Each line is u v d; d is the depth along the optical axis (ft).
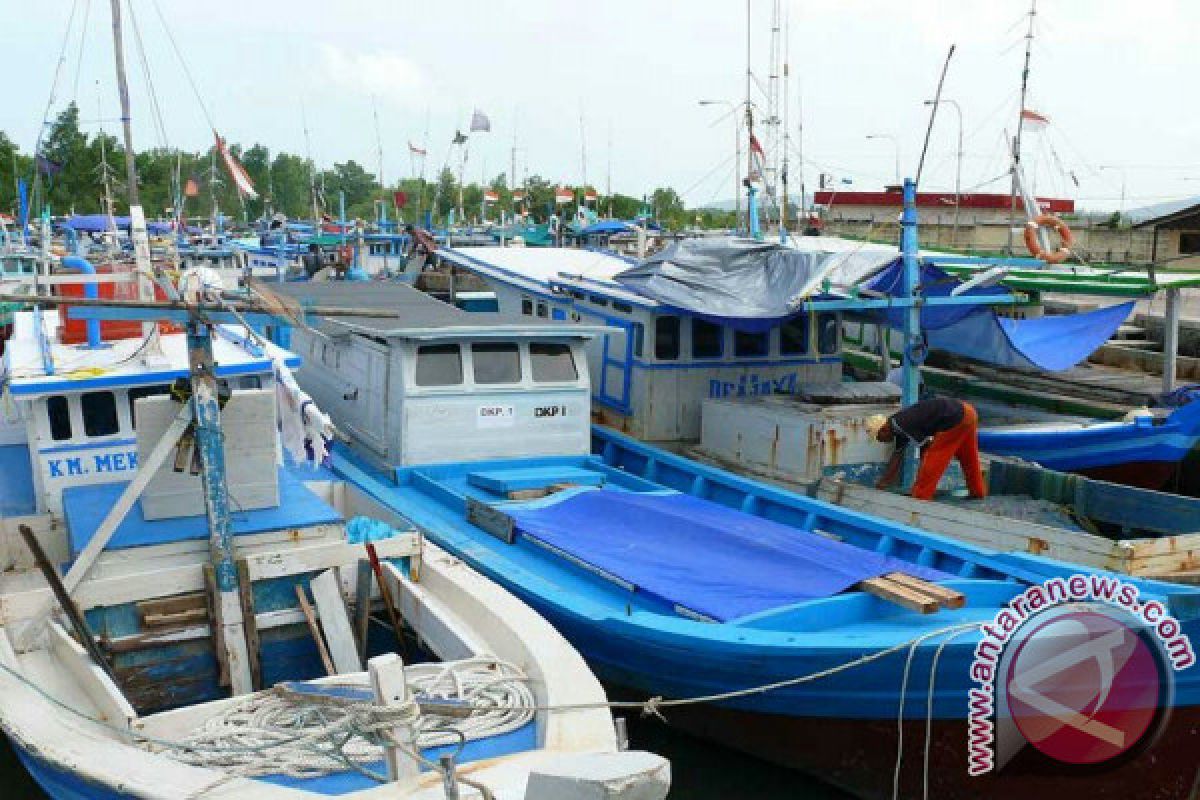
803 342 45.24
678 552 27.89
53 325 32.99
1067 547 28.78
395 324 36.47
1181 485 48.60
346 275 87.97
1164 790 22.36
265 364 27.66
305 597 23.73
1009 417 49.78
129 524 23.43
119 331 31.58
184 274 30.55
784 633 22.54
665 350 43.04
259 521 23.73
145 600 22.25
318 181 228.43
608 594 26.68
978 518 31.37
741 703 24.25
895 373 52.16
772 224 76.79
